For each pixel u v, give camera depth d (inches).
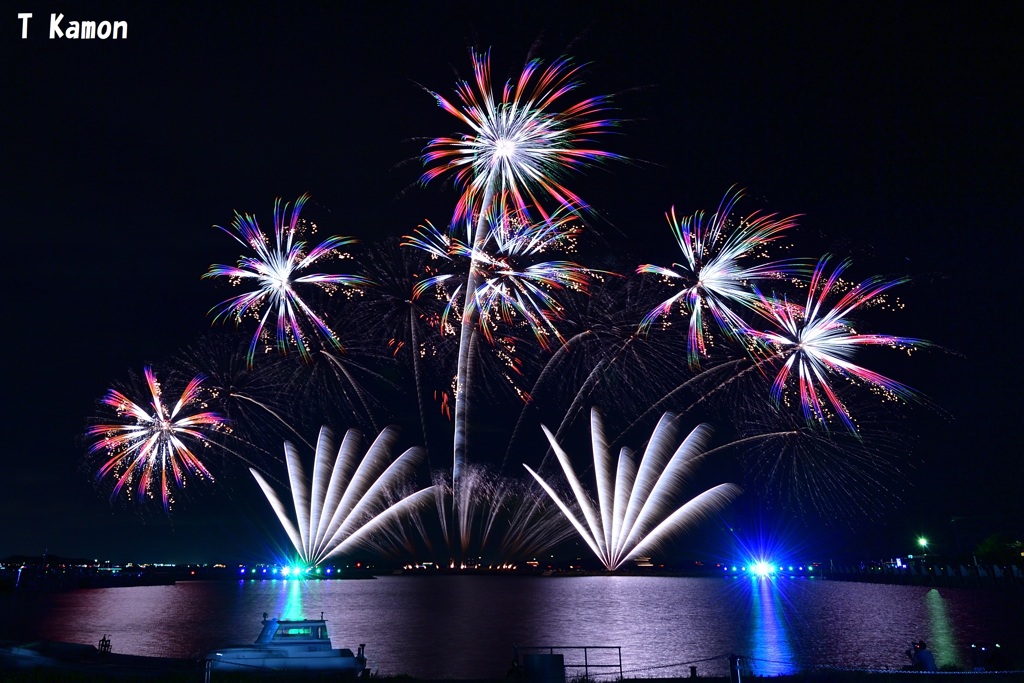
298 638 1255.5
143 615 4101.9
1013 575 4621.1
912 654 1024.9
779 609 4033.0
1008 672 906.7
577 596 6643.7
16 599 5777.6
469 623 3469.5
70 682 861.8
